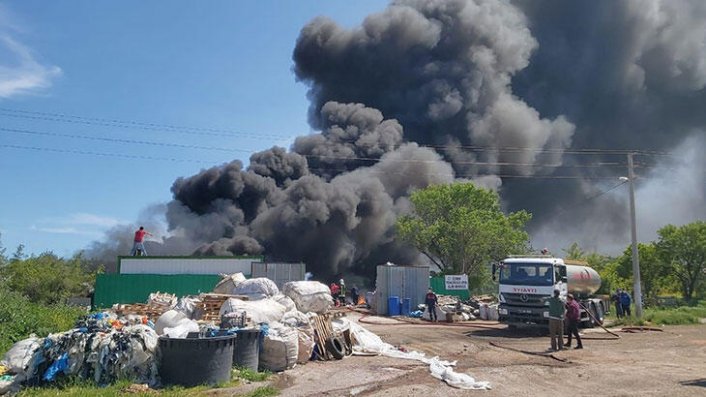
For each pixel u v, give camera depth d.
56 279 31.25
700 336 21.33
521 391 10.54
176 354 10.38
